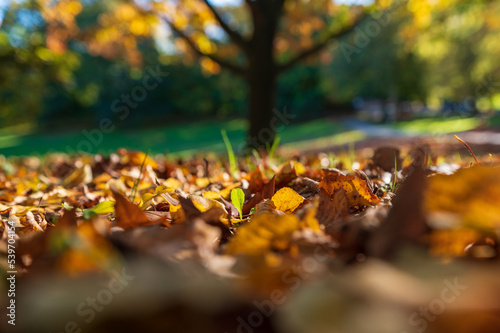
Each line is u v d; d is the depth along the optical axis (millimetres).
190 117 18312
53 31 6727
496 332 211
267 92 5531
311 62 7074
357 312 215
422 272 270
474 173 360
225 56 7598
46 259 376
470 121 10242
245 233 417
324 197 613
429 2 5766
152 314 253
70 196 958
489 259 344
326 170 755
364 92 15664
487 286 227
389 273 248
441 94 14820
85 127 16953
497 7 7871
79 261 320
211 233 401
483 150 3299
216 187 925
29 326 243
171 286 264
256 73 5496
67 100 17266
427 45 12922
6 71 8727
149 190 855
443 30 8953
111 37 6852
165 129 16672
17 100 10711
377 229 367
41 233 415
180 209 595
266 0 5445
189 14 6270
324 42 5609
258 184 896
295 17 6773
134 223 495
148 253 350
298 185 880
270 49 5508
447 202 371
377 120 15742
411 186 369
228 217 623
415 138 5922
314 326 215
